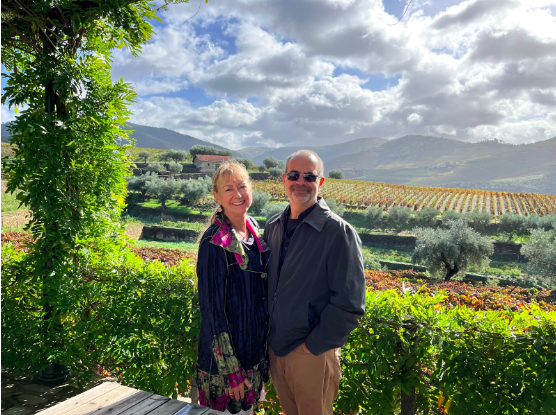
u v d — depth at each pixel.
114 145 3.63
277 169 79.44
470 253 22.27
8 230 20.67
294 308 1.87
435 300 2.32
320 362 1.90
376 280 15.98
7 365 3.33
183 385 2.66
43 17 3.04
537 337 1.92
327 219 1.89
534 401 1.84
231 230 1.89
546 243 23.12
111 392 1.64
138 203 47.94
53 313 3.27
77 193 3.44
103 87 3.54
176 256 17.80
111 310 2.98
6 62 3.51
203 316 1.82
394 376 2.15
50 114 3.27
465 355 1.96
